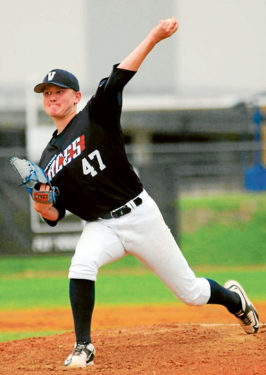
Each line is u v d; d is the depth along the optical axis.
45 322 31.67
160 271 17.67
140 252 17.36
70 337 22.25
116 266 56.09
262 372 15.95
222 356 17.75
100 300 38.69
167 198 57.28
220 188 66.81
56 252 56.66
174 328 22.83
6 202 56.81
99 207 17.05
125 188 17.06
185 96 86.12
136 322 30.50
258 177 67.81
